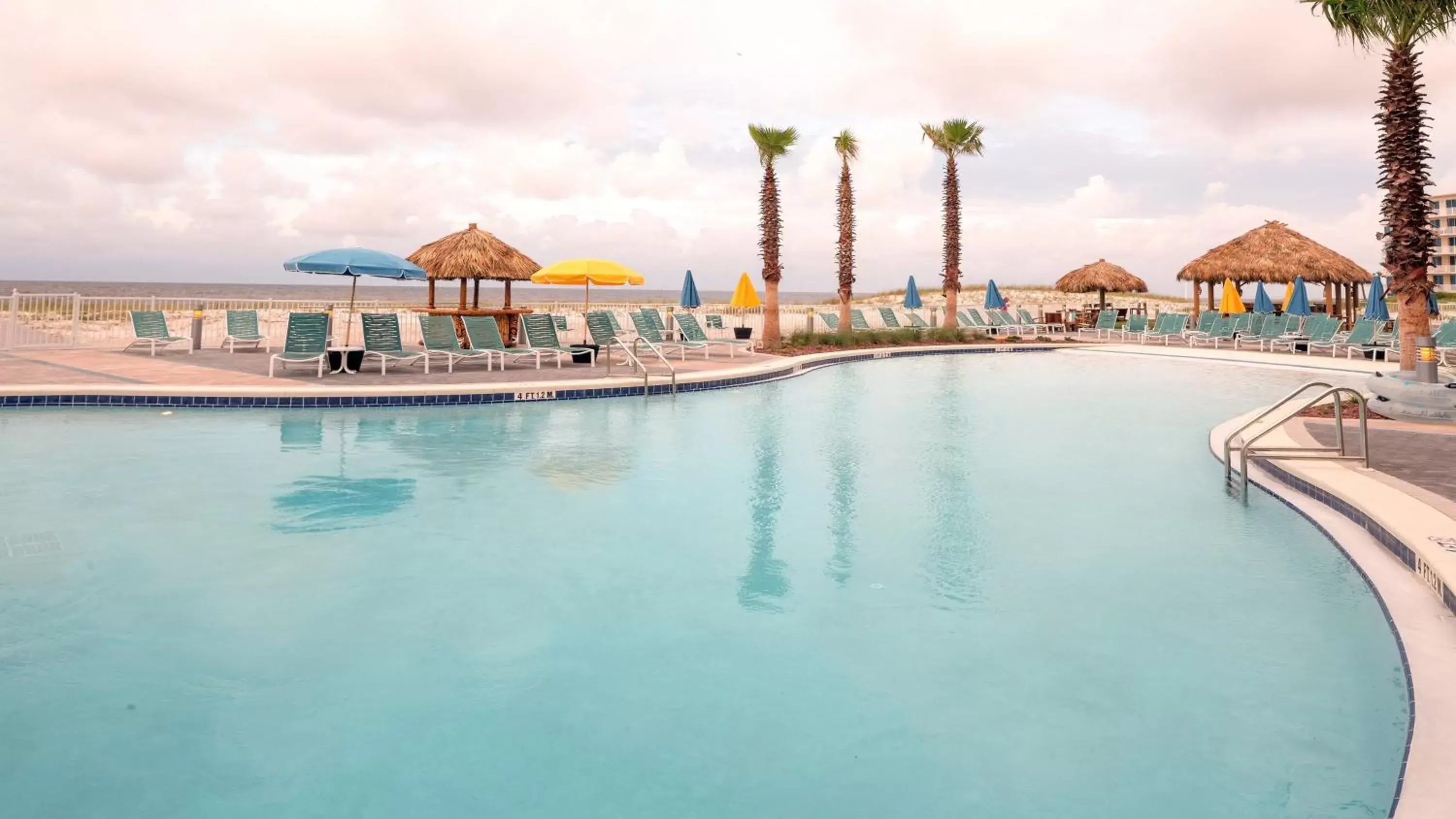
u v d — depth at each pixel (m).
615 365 15.45
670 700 2.91
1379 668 3.16
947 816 2.21
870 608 3.85
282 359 11.80
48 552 4.51
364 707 2.83
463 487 6.30
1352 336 20.03
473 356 13.58
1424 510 4.85
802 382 14.78
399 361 14.04
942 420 10.16
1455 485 5.55
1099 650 3.35
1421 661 3.06
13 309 15.70
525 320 14.72
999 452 8.01
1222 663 3.22
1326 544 4.88
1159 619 3.69
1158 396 12.93
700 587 4.13
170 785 2.32
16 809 2.18
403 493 6.07
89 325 16.69
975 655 3.31
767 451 7.96
